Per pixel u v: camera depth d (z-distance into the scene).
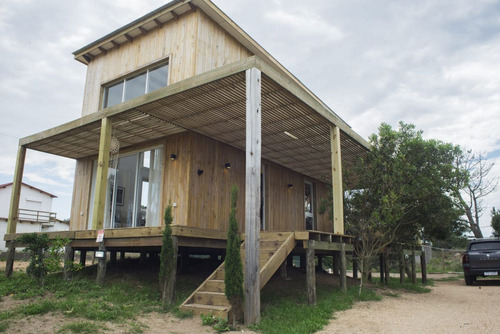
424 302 7.34
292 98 6.47
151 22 9.64
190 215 8.30
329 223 14.28
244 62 5.54
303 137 8.70
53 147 9.99
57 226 31.95
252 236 4.97
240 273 4.89
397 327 4.76
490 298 7.99
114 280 7.29
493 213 24.67
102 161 7.27
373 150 8.63
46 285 6.72
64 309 5.02
